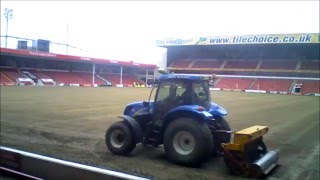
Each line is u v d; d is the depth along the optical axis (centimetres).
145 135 865
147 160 820
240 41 6956
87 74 6738
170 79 854
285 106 2833
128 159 826
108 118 1577
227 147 731
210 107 870
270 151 837
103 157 838
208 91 875
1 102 2242
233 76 7406
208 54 8081
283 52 7306
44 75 5809
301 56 7169
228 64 7638
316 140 1179
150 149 930
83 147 942
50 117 1559
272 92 6450
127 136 850
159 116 857
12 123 1334
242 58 7775
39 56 5444
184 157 771
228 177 710
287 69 6888
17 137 1052
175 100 843
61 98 2770
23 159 597
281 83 6862
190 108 775
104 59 6588
